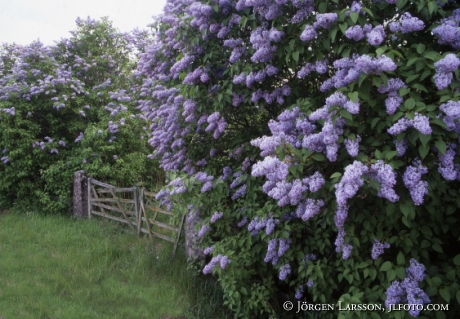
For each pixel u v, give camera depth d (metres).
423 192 2.40
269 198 4.00
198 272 4.98
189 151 5.37
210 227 4.29
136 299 4.54
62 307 4.24
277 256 3.66
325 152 2.83
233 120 4.69
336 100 2.63
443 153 2.35
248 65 3.80
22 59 9.45
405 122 2.42
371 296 2.90
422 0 2.66
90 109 9.21
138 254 5.75
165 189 4.61
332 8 3.08
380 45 2.90
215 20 4.05
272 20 3.48
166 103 6.00
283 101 3.86
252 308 3.96
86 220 7.56
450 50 2.83
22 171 8.25
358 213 2.95
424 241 2.81
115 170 8.33
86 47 10.44
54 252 5.82
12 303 4.27
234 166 4.83
